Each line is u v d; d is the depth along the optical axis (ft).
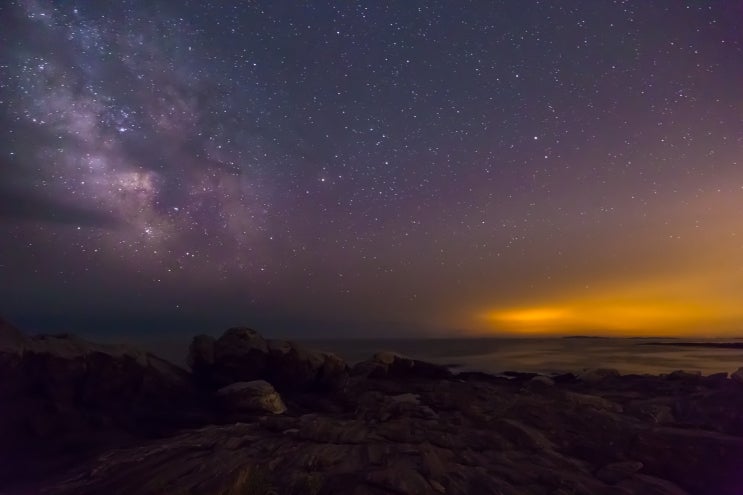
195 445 29.25
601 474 24.30
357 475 23.71
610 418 30.76
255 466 23.80
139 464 26.40
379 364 58.08
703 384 45.80
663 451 25.49
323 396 48.65
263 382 42.14
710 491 23.11
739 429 29.48
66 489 23.45
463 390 48.14
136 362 41.27
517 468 24.89
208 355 49.14
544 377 52.60
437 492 21.91
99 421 33.99
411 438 29.76
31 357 34.24
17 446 29.40
